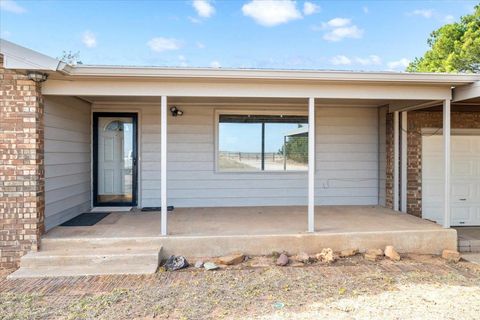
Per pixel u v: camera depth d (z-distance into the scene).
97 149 7.74
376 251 5.48
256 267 5.04
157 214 7.10
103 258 4.95
